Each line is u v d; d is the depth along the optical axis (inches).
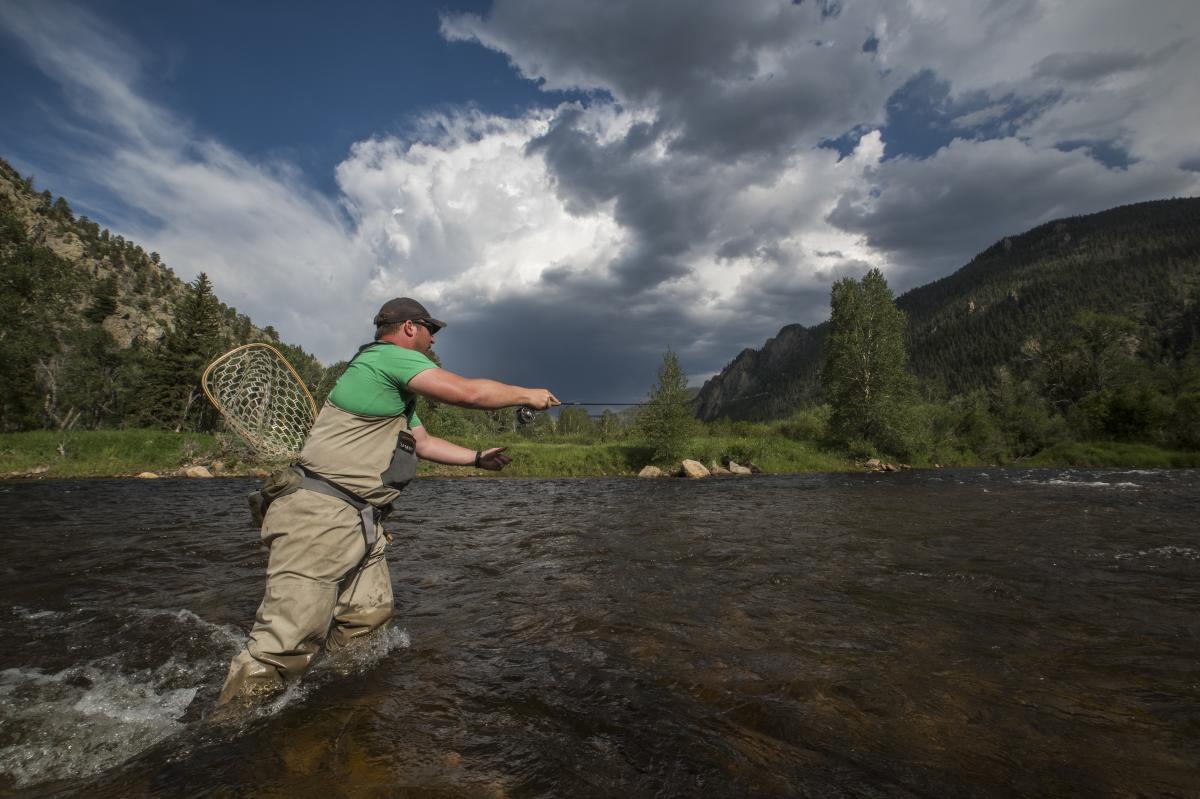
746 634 120.6
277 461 127.9
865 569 186.7
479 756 70.8
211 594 158.1
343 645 110.6
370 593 113.5
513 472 1109.7
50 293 1962.4
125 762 70.0
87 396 1866.4
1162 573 179.2
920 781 66.4
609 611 138.2
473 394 105.0
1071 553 213.2
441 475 1061.1
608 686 93.4
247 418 130.3
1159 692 92.3
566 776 66.4
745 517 341.4
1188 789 65.0
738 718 82.2
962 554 212.8
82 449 1051.3
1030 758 72.0
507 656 107.3
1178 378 2068.2
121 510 390.3
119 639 121.3
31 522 320.2
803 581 170.2
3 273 1836.9
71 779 65.9
